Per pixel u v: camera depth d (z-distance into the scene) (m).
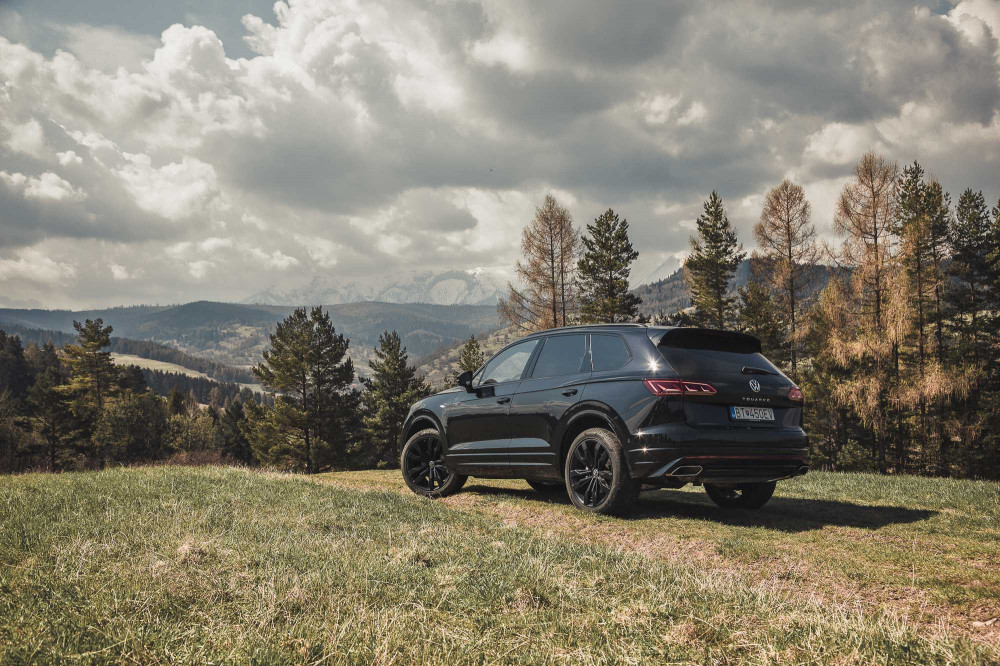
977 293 40.66
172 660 2.02
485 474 6.87
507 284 37.84
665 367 5.41
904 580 3.71
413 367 57.72
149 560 3.32
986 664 2.10
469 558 3.70
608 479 5.69
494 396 6.82
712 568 4.08
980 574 3.84
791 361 36.31
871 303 27.20
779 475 5.67
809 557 4.30
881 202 26.39
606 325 6.14
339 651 2.12
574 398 5.96
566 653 2.22
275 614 2.52
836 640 2.29
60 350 66.94
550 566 3.46
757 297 36.47
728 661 2.16
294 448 47.25
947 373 27.11
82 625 2.29
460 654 2.18
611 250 40.25
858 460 34.88
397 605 2.70
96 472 7.58
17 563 3.28
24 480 6.54
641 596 2.92
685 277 40.28
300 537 4.16
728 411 5.44
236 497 5.72
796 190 32.16
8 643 2.11
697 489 7.82
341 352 48.53
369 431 54.81
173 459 62.72
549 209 37.59
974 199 42.62
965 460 32.16
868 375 27.67
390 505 5.69
